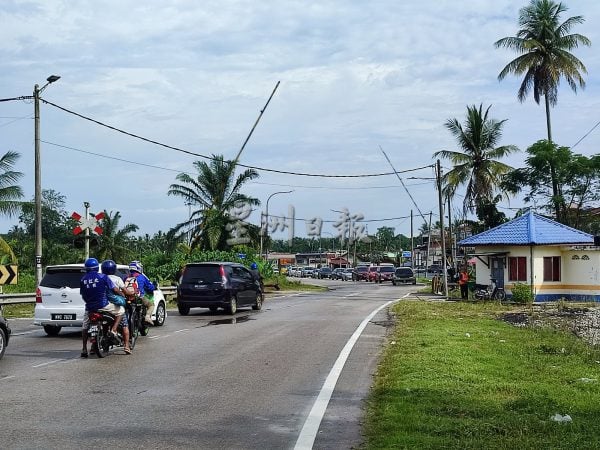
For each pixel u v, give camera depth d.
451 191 50.41
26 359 12.62
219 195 47.94
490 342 14.49
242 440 6.86
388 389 9.10
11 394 9.20
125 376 10.65
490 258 34.91
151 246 77.62
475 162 50.25
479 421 7.25
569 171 45.56
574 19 44.66
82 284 12.74
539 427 7.00
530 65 44.66
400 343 14.17
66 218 69.81
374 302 31.62
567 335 17.02
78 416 7.89
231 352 13.42
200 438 6.93
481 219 51.31
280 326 18.95
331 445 6.64
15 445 6.64
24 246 49.00
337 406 8.44
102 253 56.19
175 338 15.95
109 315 12.80
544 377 10.24
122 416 7.90
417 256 108.56
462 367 10.75
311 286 52.62
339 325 19.22
